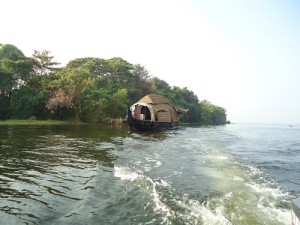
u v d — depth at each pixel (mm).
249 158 16062
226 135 38781
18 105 50031
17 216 6223
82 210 6629
